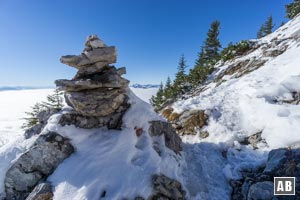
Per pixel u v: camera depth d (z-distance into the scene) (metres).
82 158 6.91
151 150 7.15
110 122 7.94
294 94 9.34
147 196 5.91
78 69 8.10
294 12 25.75
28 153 6.98
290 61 12.50
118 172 6.41
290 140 7.07
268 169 6.50
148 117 8.23
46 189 6.13
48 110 9.41
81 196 5.77
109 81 7.46
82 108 7.49
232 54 22.12
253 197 6.01
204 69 23.03
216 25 38.50
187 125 11.06
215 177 7.44
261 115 9.06
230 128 9.62
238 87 12.98
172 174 6.95
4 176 6.97
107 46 7.78
